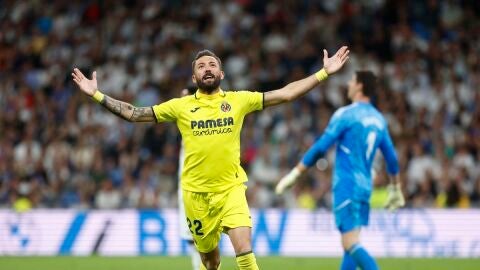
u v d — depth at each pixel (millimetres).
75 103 48375
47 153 45031
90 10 55094
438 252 34375
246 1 55250
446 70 50906
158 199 41375
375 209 34812
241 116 17844
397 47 52219
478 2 54688
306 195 40281
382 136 20625
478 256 34156
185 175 18141
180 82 50406
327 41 52469
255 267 17406
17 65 52719
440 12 54500
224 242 34469
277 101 17844
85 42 53719
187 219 18453
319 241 34594
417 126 46094
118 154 44469
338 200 20203
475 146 44344
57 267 29859
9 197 42281
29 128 46750
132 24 54281
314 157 20422
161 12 54688
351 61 50969
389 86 49656
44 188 42500
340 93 47781
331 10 54312
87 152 44562
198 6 55375
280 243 34688
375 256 34375
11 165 44438
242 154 43969
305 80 17797
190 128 17750
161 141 44812
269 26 53812
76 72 17469
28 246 34906
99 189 42406
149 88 50031
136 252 34656
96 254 34625
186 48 52438
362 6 54156
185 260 32375
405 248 34469
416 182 41281
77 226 34969
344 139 20312
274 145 44500
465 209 34531
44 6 55906
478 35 53281
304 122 46125
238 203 17750
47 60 52812
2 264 30672
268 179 42562
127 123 46062
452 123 47000
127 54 52531
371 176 20516
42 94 49812
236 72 51312
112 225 34938
